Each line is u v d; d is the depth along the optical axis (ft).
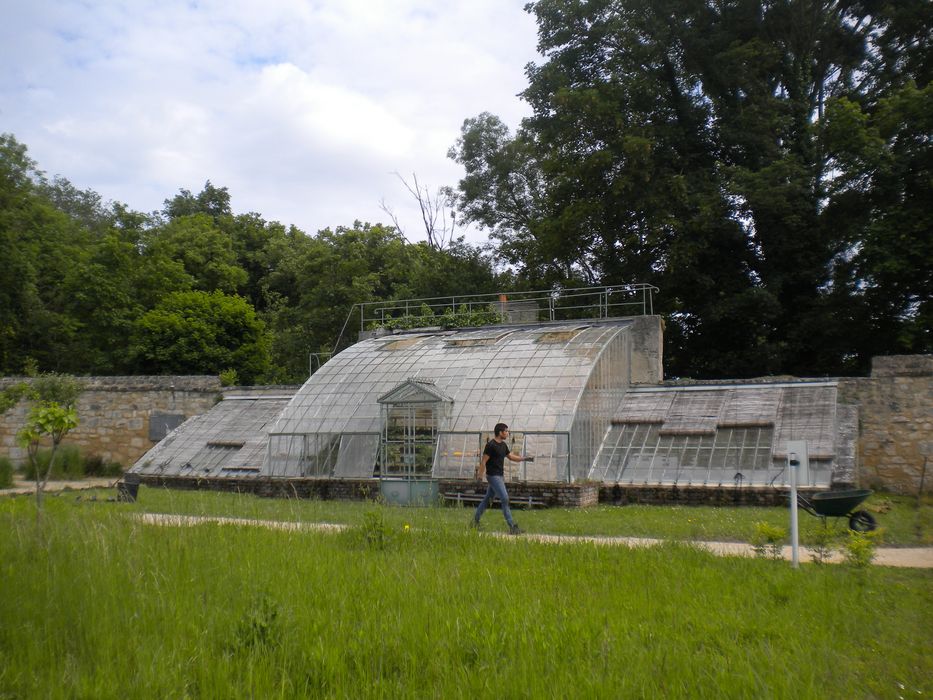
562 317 121.29
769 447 68.64
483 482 67.31
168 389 99.66
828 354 107.86
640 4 111.65
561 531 47.01
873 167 95.76
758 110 107.96
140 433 99.55
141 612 22.57
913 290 100.01
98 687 17.07
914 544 42.91
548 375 74.64
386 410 74.69
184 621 22.03
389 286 157.17
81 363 131.54
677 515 55.98
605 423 77.30
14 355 126.62
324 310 142.92
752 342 115.03
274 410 92.63
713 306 109.19
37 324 129.70
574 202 111.55
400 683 18.24
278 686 18.16
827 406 72.02
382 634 21.38
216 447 87.30
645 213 109.19
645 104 112.78
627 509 61.57
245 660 19.25
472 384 76.38
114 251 135.13
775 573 31.27
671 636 22.31
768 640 22.40
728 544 41.98
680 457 70.95
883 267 92.99
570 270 125.70
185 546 31.63
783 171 103.19
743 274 113.70
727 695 17.66
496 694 17.44
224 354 129.49
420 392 73.15
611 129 109.09
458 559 33.17
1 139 135.23
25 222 140.77
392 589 26.61
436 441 72.08
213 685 17.74
